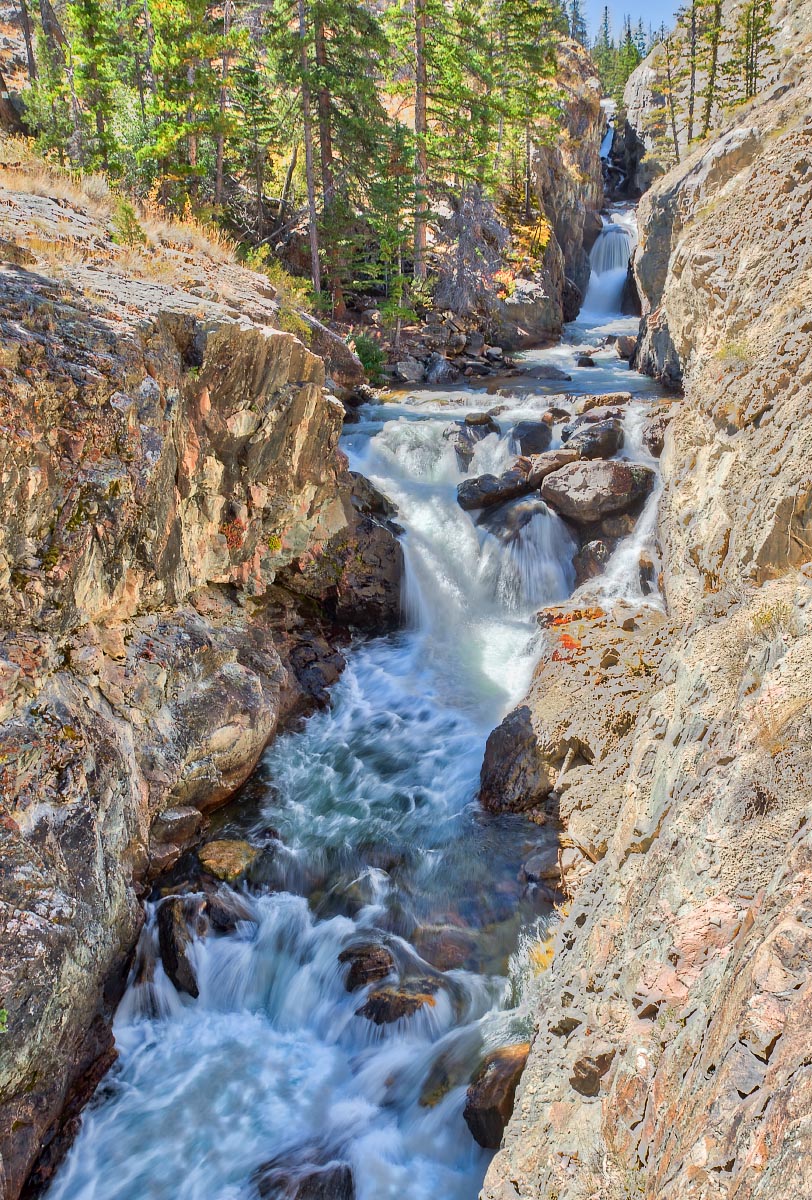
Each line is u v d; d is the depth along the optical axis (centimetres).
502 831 1001
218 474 1115
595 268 4884
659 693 793
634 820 701
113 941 788
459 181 3541
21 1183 635
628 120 6075
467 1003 793
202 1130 713
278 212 3266
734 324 1130
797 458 738
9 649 743
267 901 938
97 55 2617
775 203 1194
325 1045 793
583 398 2022
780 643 597
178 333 1021
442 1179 655
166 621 1037
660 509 1412
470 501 1627
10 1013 624
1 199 1220
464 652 1448
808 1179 299
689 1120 392
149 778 934
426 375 2722
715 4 3847
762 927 422
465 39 3228
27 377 757
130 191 2131
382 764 1173
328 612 1514
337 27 2764
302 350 1202
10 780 699
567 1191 479
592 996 598
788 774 511
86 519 823
